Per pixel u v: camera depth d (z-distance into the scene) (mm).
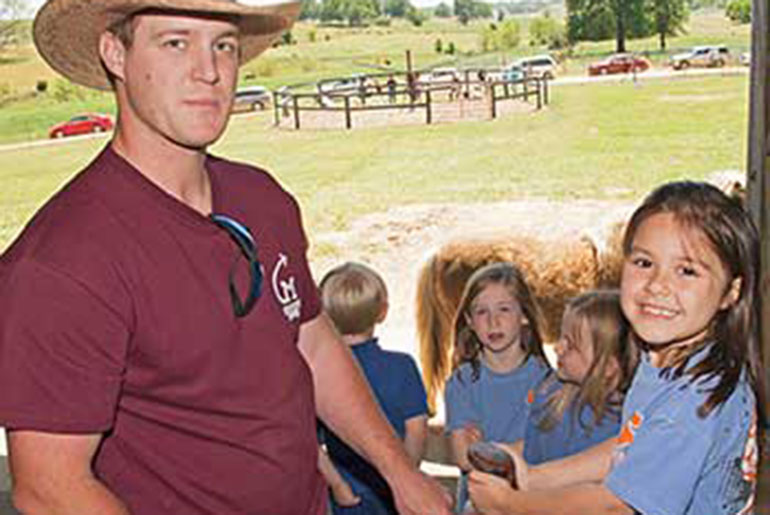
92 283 1265
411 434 2607
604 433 2049
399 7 45719
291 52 38250
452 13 45656
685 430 1476
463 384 2594
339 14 45531
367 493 2381
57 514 1277
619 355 2014
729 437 1488
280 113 24000
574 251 4504
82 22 1373
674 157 14570
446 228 10305
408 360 2648
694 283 1494
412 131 19797
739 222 1512
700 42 30562
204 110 1334
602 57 30750
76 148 21156
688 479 1471
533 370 2557
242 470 1438
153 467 1393
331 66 36000
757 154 2805
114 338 1287
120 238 1302
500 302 2506
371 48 40062
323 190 13688
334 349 1734
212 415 1401
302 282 1608
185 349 1348
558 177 13477
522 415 2516
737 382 1497
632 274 1550
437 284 4301
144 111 1335
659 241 1514
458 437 2562
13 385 1246
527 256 4469
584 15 33375
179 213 1351
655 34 31875
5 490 3201
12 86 27109
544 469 1856
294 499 1522
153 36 1316
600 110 20422
